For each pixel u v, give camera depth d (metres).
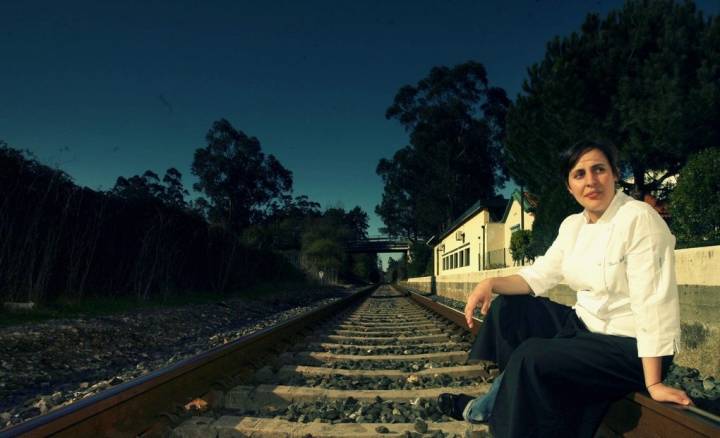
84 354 6.18
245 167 86.12
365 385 3.82
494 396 2.29
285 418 2.87
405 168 70.06
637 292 1.82
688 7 12.97
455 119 64.44
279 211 95.31
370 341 6.71
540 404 1.87
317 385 3.82
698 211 8.35
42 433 1.83
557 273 2.39
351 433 2.54
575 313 2.28
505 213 27.27
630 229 1.91
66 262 10.48
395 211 78.31
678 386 3.87
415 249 64.62
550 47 15.54
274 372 4.30
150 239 13.12
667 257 1.84
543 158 14.85
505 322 2.36
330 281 52.81
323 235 61.50
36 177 9.58
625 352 1.88
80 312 9.02
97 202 11.46
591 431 1.95
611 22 14.09
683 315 4.87
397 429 2.64
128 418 2.39
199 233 17.42
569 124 13.34
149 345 7.56
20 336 6.09
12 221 8.94
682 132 11.74
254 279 24.06
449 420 2.87
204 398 3.24
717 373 4.32
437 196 65.25
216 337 8.23
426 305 13.53
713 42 12.05
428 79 66.06
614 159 2.14
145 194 14.10
